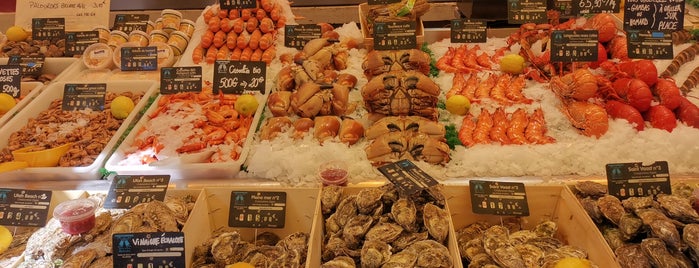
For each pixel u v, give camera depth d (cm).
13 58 370
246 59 355
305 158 245
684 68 326
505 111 290
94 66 363
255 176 247
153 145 266
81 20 396
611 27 339
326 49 337
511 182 223
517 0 337
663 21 313
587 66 324
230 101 303
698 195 206
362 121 287
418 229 207
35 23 382
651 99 274
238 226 223
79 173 253
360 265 200
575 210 212
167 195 234
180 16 412
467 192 225
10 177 254
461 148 256
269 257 203
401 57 310
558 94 294
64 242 212
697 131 256
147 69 354
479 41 345
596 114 265
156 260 190
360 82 329
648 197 208
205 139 271
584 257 196
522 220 227
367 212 210
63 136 283
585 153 246
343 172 233
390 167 216
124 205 224
